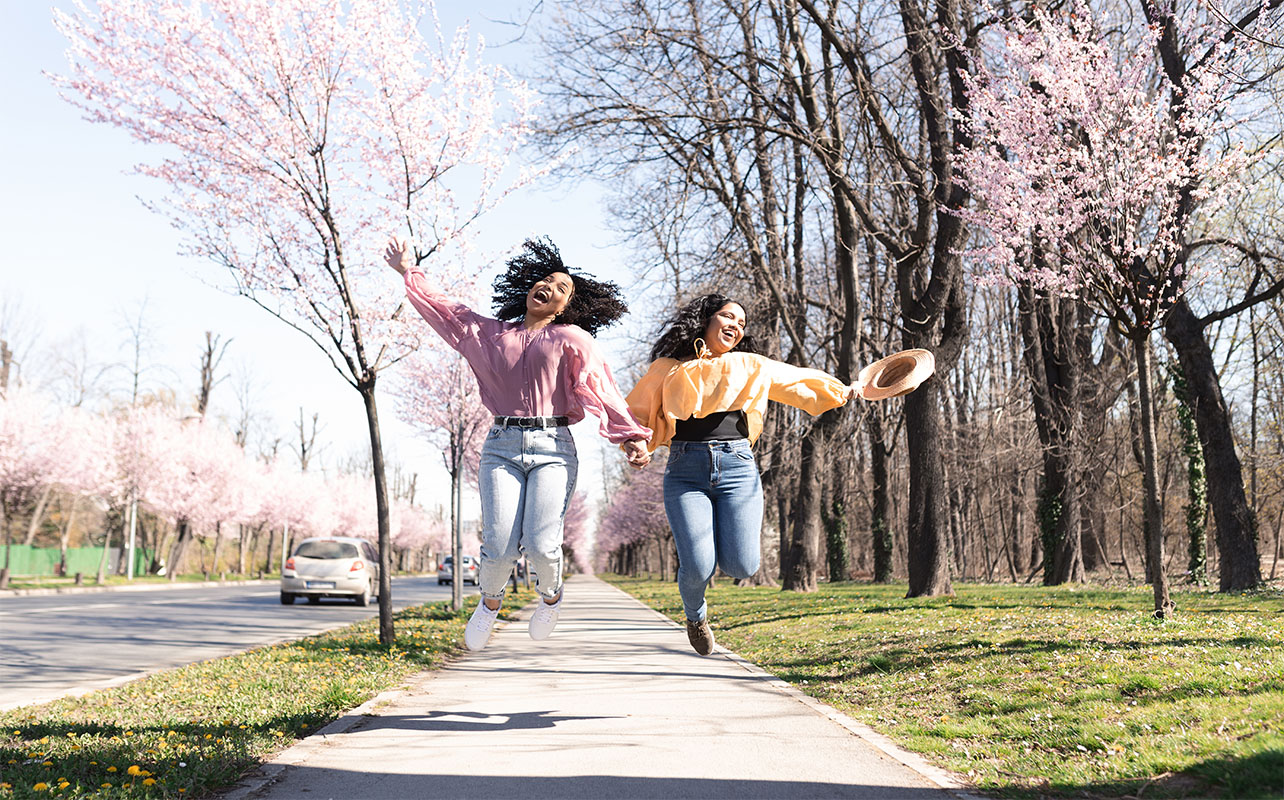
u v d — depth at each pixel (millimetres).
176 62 11930
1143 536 34312
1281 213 18422
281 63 12094
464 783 4672
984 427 33438
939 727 6125
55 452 42156
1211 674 6434
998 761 5238
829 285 29109
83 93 11883
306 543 25281
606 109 17453
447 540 116750
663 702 7484
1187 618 10328
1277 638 7945
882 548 32938
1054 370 25516
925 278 23797
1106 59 11836
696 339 5832
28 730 6234
